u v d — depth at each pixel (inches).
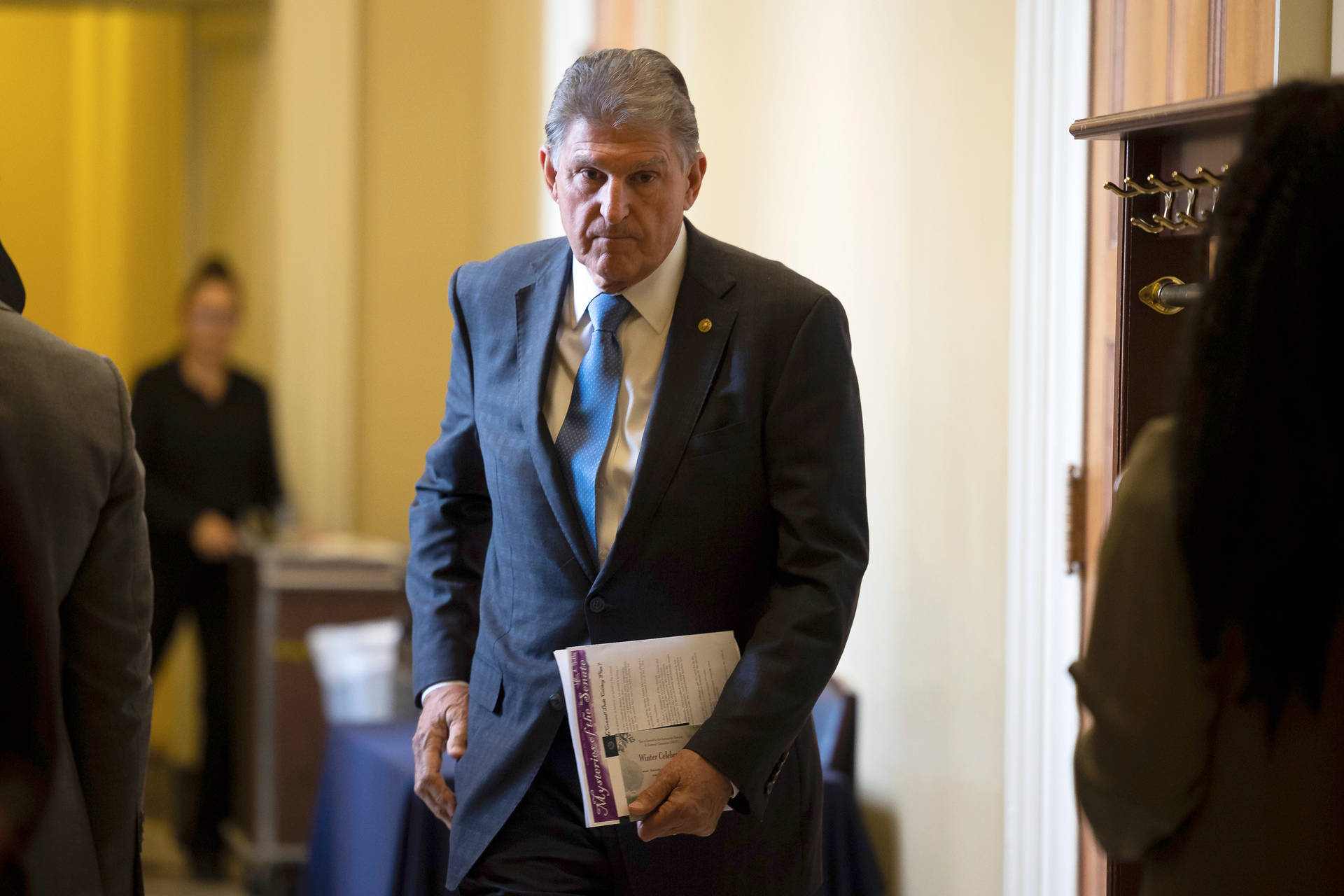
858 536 146.0
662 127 142.3
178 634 494.0
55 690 102.4
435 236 499.5
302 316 483.5
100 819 130.3
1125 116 135.3
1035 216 213.5
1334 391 96.9
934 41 242.1
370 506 494.3
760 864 147.8
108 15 496.4
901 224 252.8
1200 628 100.9
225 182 498.3
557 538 149.4
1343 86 99.8
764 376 146.8
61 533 124.6
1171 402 105.1
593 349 151.3
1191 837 103.4
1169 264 141.6
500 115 480.4
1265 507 97.9
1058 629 210.8
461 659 165.0
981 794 228.5
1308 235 96.8
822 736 272.5
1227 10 172.1
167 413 402.6
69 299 496.7
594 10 414.6
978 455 230.1
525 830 150.0
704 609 147.9
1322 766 99.0
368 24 493.0
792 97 294.2
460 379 166.7
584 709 138.9
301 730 370.9
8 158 490.6
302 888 281.1
